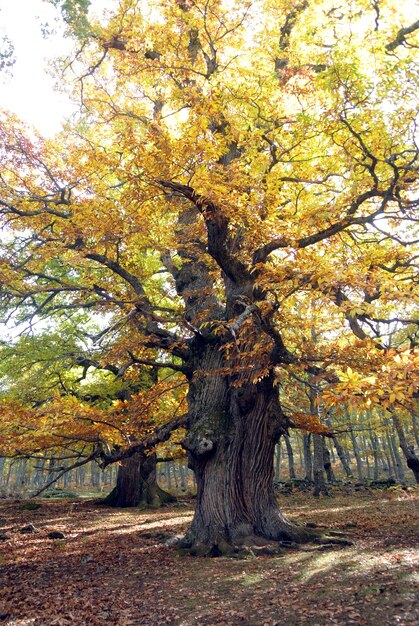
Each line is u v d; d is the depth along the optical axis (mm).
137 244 12375
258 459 9734
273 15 12266
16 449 9570
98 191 11734
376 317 9148
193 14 11555
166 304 17031
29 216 12164
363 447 42000
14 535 13953
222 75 10461
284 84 10141
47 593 7617
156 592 7047
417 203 8711
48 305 18172
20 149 12172
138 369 13688
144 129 12742
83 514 19141
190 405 10664
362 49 8773
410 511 13594
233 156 11500
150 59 12352
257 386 9602
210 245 9781
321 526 11852
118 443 10641
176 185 8703
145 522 15867
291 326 9141
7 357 18672
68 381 20609
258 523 9445
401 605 5191
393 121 8562
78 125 15039
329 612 5293
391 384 5414
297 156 10484
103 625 5816
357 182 9031
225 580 7223
